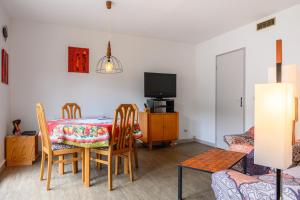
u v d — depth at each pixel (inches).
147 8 132.7
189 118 214.8
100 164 129.3
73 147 105.6
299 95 49.5
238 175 55.6
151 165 136.4
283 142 38.0
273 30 140.5
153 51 197.9
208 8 132.3
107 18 149.6
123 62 186.5
